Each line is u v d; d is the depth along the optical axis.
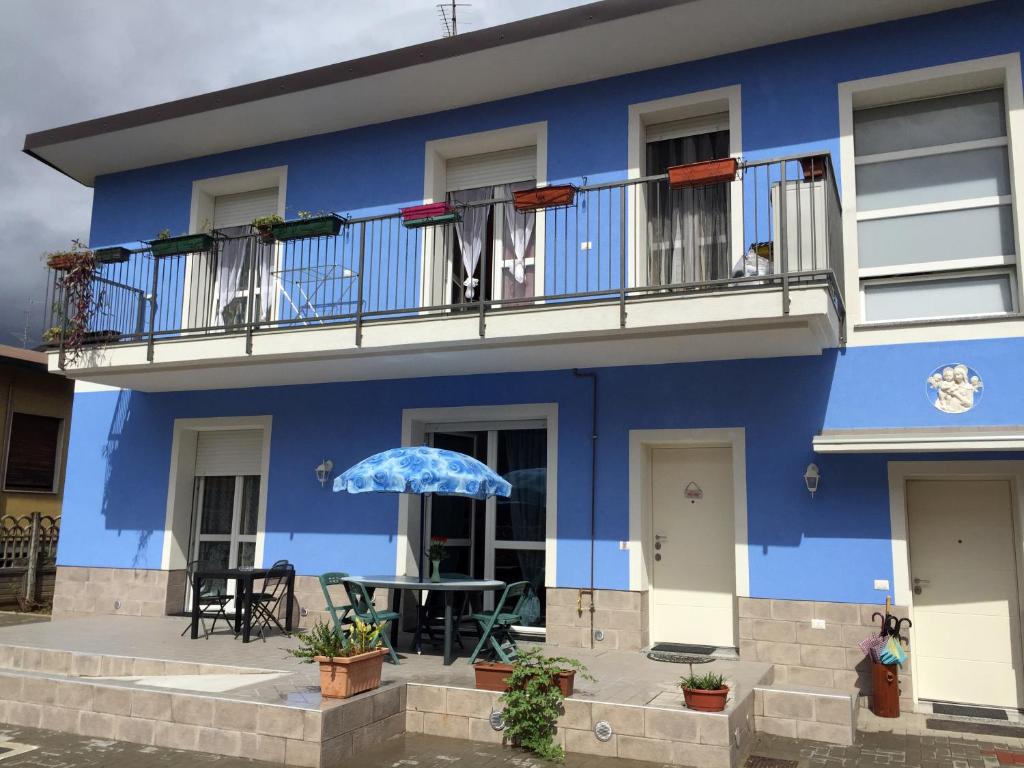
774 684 6.75
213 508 10.56
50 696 6.22
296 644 7.98
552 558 8.43
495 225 9.40
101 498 10.85
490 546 9.11
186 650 7.57
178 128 10.26
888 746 5.95
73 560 10.86
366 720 5.69
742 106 8.23
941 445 6.67
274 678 6.39
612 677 6.57
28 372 15.49
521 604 7.62
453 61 8.66
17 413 15.27
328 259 9.91
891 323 7.51
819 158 6.89
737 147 8.20
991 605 7.15
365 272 9.63
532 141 9.31
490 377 9.05
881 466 7.38
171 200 11.04
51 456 15.96
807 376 7.74
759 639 7.55
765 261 7.25
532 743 5.62
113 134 10.46
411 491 6.92
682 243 8.52
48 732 6.10
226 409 10.35
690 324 6.97
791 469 7.66
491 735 5.89
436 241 9.41
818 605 7.41
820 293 6.57
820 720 6.10
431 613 9.19
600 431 8.45
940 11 7.62
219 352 8.82
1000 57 7.36
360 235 9.37
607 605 8.14
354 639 6.07
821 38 8.02
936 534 7.38
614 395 8.44
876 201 7.90
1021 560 6.98
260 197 10.82
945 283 7.59
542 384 8.79
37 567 13.57
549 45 8.34
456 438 9.48
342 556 9.44
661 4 7.70
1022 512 6.94
